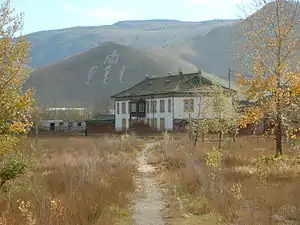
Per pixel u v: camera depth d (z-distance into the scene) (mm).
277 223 12258
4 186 15516
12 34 17141
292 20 23984
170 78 89625
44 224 10453
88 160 23516
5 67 16781
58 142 44906
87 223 11656
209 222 13195
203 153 29062
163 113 82625
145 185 21297
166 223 13477
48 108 128250
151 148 43500
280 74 22406
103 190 16172
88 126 93562
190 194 17641
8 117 16594
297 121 22359
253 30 24719
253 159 24406
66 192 14898
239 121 25734
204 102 46719
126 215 14242
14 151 17359
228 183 17562
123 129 88750
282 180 18156
